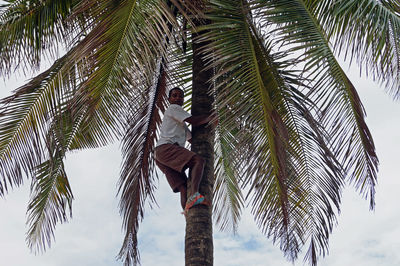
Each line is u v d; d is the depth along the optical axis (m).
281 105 6.51
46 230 8.09
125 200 7.82
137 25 5.57
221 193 9.24
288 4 6.18
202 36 6.41
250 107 5.59
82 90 5.74
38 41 7.87
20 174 6.86
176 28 5.57
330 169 6.82
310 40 5.94
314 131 6.59
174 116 6.10
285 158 5.56
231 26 6.02
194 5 6.16
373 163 6.23
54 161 7.38
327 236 7.02
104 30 5.58
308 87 6.10
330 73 6.02
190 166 5.90
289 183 6.85
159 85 7.90
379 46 6.27
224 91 5.88
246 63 6.11
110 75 5.60
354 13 6.18
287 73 6.44
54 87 6.96
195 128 6.17
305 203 7.03
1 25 7.87
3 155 6.82
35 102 6.97
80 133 7.72
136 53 5.70
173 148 5.96
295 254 7.02
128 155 7.88
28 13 7.86
